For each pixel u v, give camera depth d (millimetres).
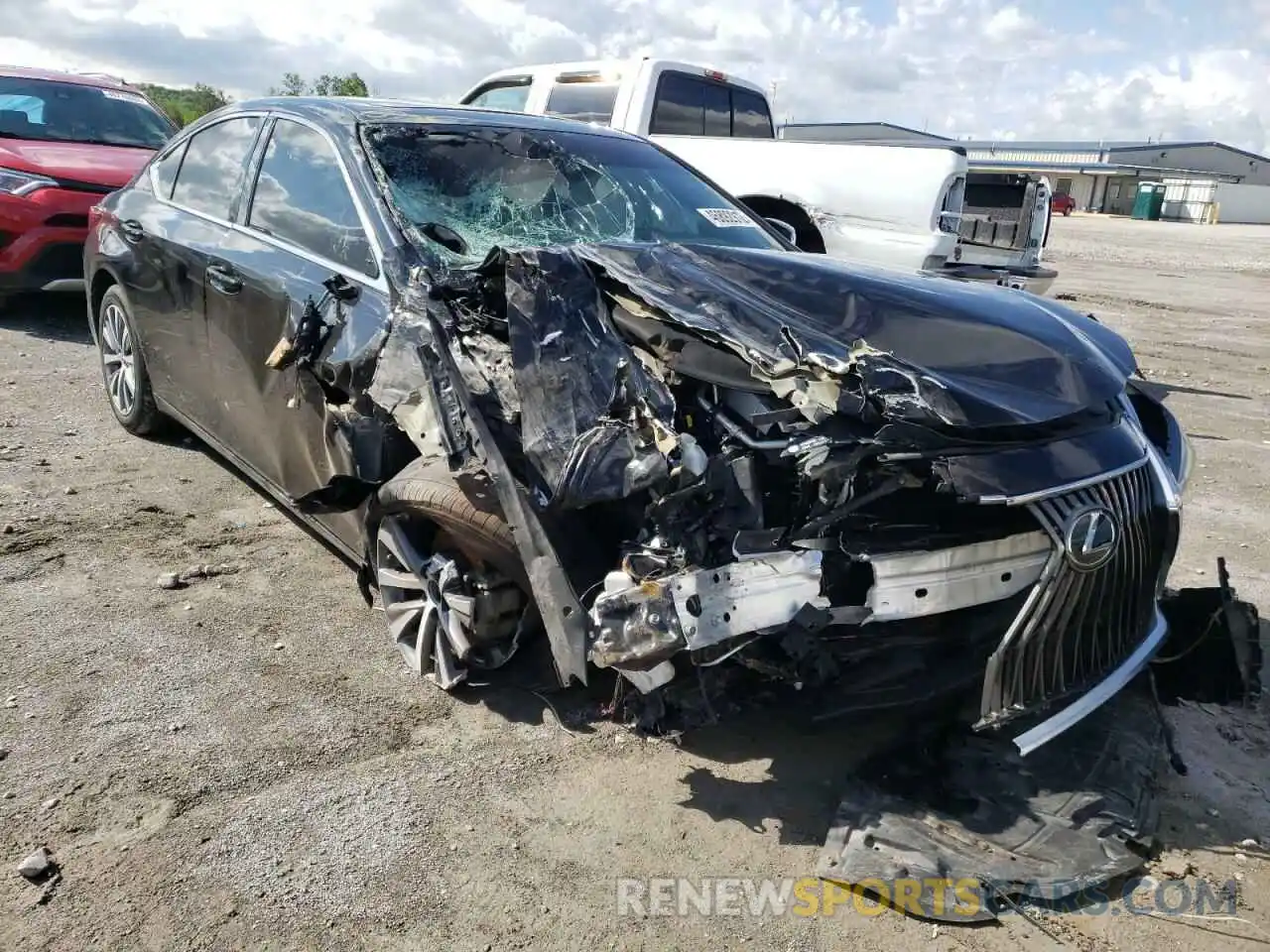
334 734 3113
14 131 8359
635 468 2635
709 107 9883
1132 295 16438
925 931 2480
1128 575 3043
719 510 2688
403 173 3832
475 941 2387
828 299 3254
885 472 2701
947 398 2750
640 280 3191
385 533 3396
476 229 3750
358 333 3322
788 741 3209
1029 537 2891
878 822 2770
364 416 3316
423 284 3170
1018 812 2820
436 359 2965
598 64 9586
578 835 2756
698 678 2793
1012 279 7812
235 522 4609
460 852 2660
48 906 2383
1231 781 3143
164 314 4824
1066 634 2930
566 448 2742
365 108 4246
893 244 7555
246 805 2770
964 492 2648
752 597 2646
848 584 2795
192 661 3451
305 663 3496
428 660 3391
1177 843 2840
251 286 3990
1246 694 3568
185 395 4848
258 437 4188
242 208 4398
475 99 10758
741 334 2916
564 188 4195
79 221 7504
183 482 5023
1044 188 9109
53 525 4402
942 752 3072
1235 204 60562
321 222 3848
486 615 3176
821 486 2643
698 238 4312
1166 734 3316
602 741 3162
